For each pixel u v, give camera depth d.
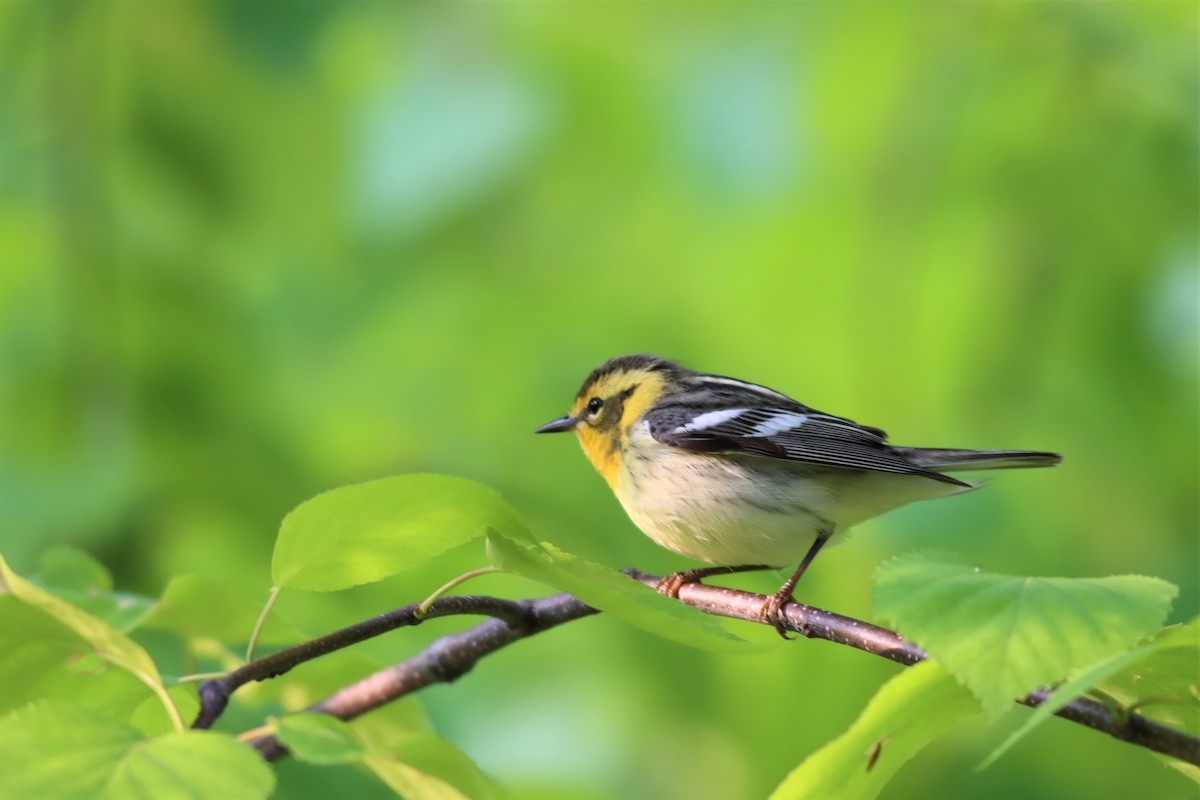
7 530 10.64
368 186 11.86
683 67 12.57
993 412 13.11
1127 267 13.21
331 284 13.96
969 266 13.45
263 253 13.21
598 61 12.56
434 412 13.95
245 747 4.36
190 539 11.50
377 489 5.59
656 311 14.61
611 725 12.12
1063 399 13.39
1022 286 13.27
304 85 11.92
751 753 11.78
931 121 13.03
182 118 12.22
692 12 12.88
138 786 4.18
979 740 12.16
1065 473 13.20
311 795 10.83
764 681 11.94
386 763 5.88
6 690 5.69
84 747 4.28
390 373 14.16
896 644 6.72
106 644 5.23
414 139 11.91
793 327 13.82
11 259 13.07
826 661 11.80
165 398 12.20
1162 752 4.85
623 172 13.20
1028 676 4.34
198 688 6.08
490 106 12.09
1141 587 4.66
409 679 7.75
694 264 13.96
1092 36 13.03
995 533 12.64
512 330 14.46
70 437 11.58
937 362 13.39
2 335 12.54
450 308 14.34
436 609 6.21
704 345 14.30
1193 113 12.89
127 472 11.19
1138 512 13.13
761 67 12.34
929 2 12.90
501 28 12.59
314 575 5.91
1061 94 13.25
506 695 12.37
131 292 12.45
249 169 12.38
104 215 12.23
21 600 5.43
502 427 14.08
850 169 13.16
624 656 12.26
